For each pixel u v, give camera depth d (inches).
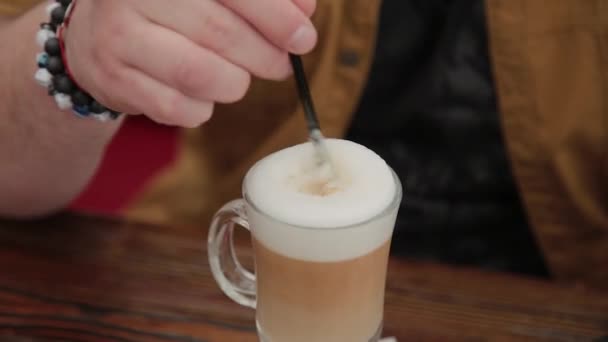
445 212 33.8
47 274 27.2
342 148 23.0
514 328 25.7
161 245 28.5
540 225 33.1
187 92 22.0
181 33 21.6
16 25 27.1
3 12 31.2
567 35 31.6
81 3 23.1
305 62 33.3
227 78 21.8
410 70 33.0
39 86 25.9
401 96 33.2
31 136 27.2
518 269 34.4
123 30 21.7
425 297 26.7
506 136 32.3
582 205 32.8
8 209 29.2
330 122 33.0
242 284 24.9
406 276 27.4
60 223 29.2
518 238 34.1
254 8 21.3
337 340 23.3
